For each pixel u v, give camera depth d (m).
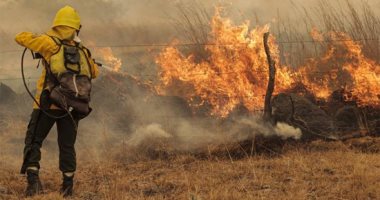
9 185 10.75
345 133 14.64
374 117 15.30
